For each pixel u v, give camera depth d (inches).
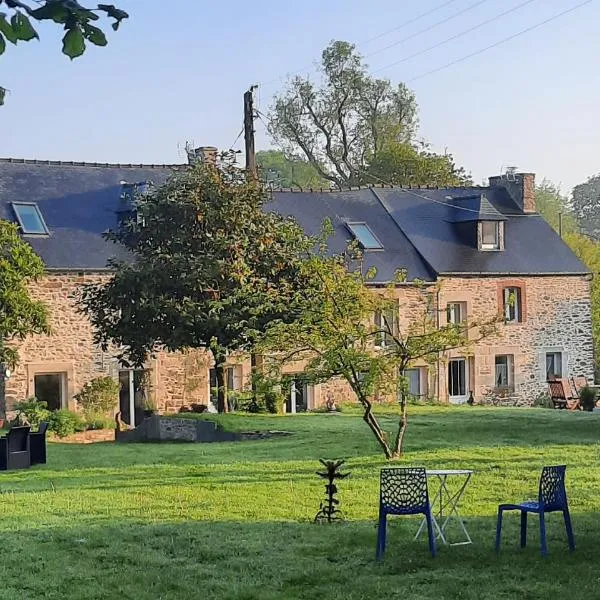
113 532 394.3
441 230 1236.5
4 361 856.3
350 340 589.9
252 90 935.7
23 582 321.1
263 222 882.8
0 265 810.2
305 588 314.5
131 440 914.7
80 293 927.0
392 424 808.3
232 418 859.4
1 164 1091.3
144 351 892.6
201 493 488.7
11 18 145.5
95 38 148.4
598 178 3385.8
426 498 350.9
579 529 392.2
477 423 796.6
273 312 820.6
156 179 1149.7
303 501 463.2
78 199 1085.8
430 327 614.5
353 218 1225.4
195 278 836.6
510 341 1211.2
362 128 1897.1
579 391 1098.7
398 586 313.1
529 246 1258.6
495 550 358.3
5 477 566.3
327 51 1887.3
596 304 1594.5
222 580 323.0
